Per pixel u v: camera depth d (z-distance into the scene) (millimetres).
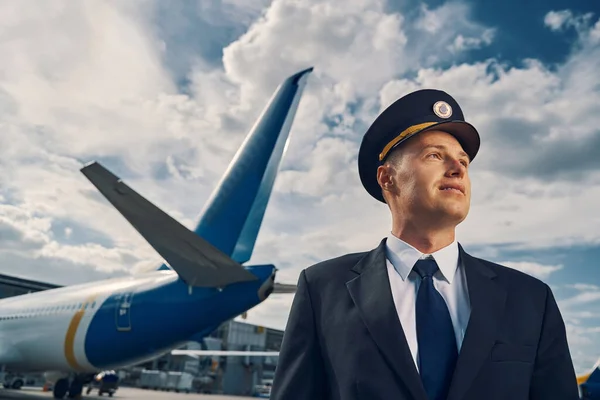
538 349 1653
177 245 12750
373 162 2102
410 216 1783
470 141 1863
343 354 1656
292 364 1841
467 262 1770
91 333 16328
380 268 1776
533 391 1650
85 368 17484
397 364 1516
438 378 1516
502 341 1562
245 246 15789
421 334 1604
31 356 18047
